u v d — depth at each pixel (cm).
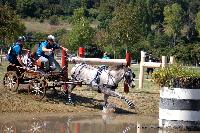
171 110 1452
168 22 12644
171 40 11875
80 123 1561
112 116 1748
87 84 1928
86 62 2155
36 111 1772
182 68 1490
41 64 1941
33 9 14362
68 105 1875
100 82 1894
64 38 8950
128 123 1593
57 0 15625
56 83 1933
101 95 2064
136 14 7162
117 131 1422
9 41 5544
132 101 1988
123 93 2130
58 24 13550
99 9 15112
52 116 1691
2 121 1552
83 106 1889
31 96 1900
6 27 5478
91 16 14875
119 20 7131
